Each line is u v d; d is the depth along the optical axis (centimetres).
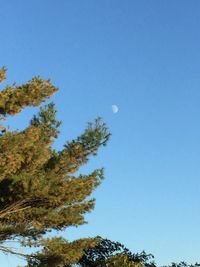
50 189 2275
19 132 2147
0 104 2047
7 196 2220
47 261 2305
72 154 2473
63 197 2319
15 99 2088
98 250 3666
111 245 3716
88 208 2461
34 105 2183
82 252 2372
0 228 2189
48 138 2588
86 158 2530
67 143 2511
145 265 3947
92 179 2381
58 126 2614
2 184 2198
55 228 2431
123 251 3838
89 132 2489
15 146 2027
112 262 3416
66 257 2319
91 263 3606
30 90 2116
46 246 2303
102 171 2428
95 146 2489
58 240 2341
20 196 2227
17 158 2058
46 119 2602
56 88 2198
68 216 2383
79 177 2412
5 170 2012
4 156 2002
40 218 2331
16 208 2306
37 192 2211
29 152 2202
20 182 2178
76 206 2425
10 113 2105
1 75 2073
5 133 2062
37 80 2148
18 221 2347
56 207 2380
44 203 2348
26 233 2303
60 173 2486
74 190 2320
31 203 2330
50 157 2494
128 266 3384
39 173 2306
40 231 2367
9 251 2270
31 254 2291
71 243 2378
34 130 2191
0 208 2269
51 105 2623
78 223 2414
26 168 2289
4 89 2092
